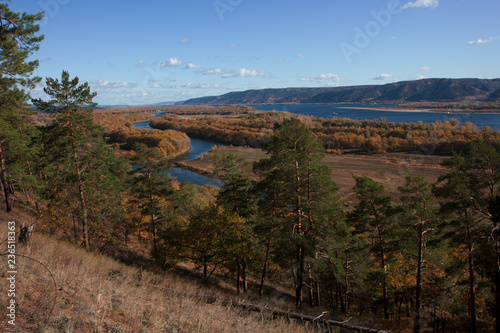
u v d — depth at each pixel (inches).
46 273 233.8
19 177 870.4
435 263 693.3
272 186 687.1
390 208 749.9
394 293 770.2
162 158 1070.4
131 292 262.2
